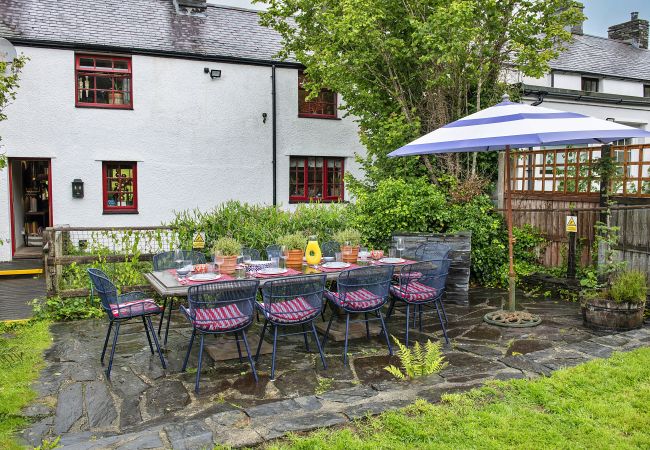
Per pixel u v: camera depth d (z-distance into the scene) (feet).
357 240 19.62
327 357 15.97
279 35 44.14
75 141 35.55
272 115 41.11
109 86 37.11
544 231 26.05
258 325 20.04
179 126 38.34
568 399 11.60
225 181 39.96
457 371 13.87
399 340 17.66
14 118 33.91
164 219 38.24
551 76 43.60
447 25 24.82
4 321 20.02
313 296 15.24
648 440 9.83
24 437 10.73
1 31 33.42
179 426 10.42
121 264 22.63
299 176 43.24
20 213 38.29
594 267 22.95
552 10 27.63
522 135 16.22
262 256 23.80
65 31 35.50
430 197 25.41
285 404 11.52
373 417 10.82
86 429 11.16
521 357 14.62
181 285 14.83
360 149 44.68
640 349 14.88
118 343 17.66
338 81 29.63
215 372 14.75
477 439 9.87
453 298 23.03
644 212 20.27
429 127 29.30
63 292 21.06
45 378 14.26
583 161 25.67
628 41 57.36
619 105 37.68
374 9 26.76
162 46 37.78
